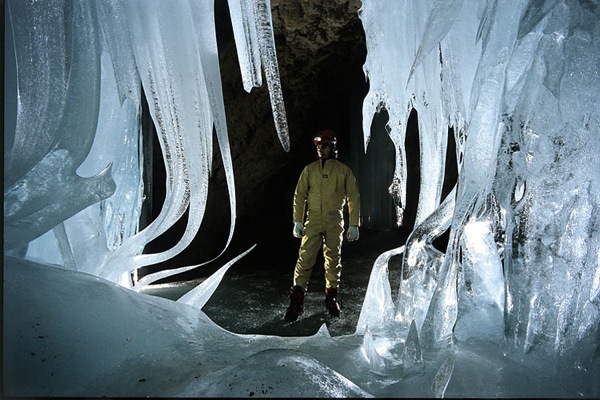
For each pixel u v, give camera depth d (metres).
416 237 2.46
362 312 2.67
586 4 1.80
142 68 2.10
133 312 1.83
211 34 2.13
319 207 3.40
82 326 1.60
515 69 1.93
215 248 6.92
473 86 2.07
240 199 7.55
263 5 2.09
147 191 4.50
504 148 1.93
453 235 2.02
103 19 2.06
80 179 1.99
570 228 1.81
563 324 1.74
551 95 1.84
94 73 2.03
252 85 2.16
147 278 2.47
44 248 2.40
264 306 3.78
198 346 1.85
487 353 1.76
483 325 1.94
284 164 8.00
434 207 2.66
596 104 1.80
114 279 2.34
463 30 2.26
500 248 2.12
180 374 1.55
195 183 2.23
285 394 1.32
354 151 9.16
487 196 2.04
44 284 1.68
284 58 6.70
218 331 2.18
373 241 8.21
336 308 3.38
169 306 2.15
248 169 7.46
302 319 3.34
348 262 6.25
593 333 1.71
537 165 1.87
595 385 1.52
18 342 1.45
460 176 2.06
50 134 1.96
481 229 2.13
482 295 2.06
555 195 1.84
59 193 1.93
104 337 1.62
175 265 5.94
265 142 7.41
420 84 2.61
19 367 1.40
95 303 1.73
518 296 1.82
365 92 8.37
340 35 6.22
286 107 7.76
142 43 2.08
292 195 8.43
